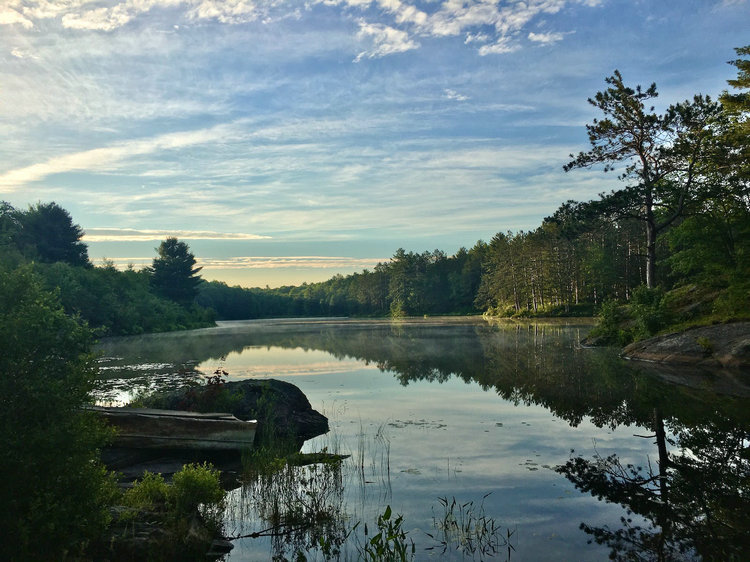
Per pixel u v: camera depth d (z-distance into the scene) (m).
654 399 13.10
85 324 5.16
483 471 7.80
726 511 6.15
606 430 10.21
